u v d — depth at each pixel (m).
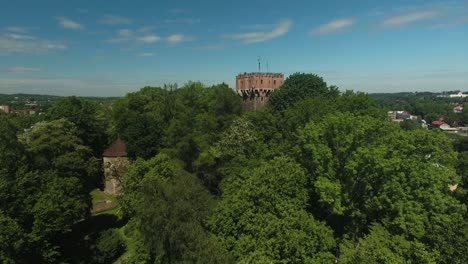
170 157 55.19
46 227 39.44
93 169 56.62
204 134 54.59
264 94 92.38
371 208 31.56
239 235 29.75
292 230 27.08
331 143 34.62
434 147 34.31
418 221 28.44
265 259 25.16
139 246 31.81
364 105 49.88
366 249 26.22
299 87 73.25
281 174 31.58
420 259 27.03
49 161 50.19
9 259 35.81
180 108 66.69
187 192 32.56
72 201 43.88
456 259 28.38
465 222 31.72
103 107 100.44
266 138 51.81
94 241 46.12
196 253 25.14
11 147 42.31
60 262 42.06
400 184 30.64
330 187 30.36
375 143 33.38
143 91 89.56
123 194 51.25
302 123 49.47
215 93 69.00
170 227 26.86
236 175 42.69
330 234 29.33
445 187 34.09
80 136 72.50
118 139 72.38
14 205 38.50
